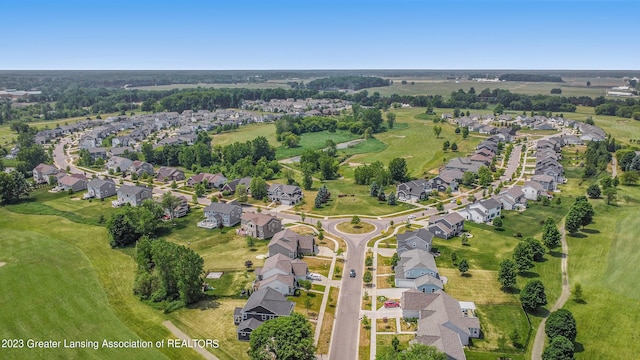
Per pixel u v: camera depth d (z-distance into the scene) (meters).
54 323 71.94
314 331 70.31
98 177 172.00
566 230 109.19
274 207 133.50
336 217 124.06
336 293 82.19
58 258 96.25
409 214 125.94
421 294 75.06
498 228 112.81
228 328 71.00
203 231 113.00
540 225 114.19
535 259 93.75
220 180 156.50
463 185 154.62
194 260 78.25
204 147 191.88
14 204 135.25
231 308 76.88
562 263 92.12
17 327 70.75
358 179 158.62
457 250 100.19
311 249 98.62
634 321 71.12
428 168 176.62
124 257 97.44
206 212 119.25
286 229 106.56
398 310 76.19
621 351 64.25
